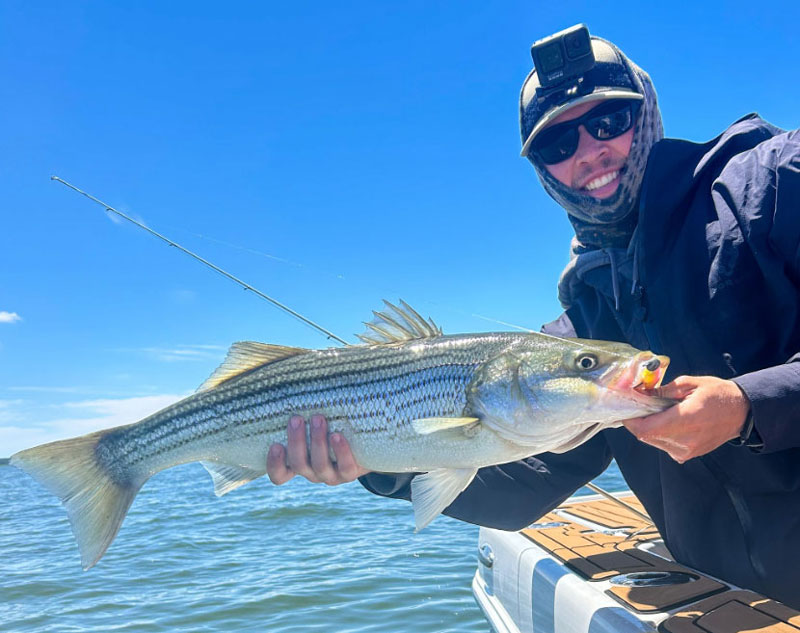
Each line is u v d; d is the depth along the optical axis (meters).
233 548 2.32
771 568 0.67
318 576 1.80
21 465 0.81
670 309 0.71
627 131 0.81
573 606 0.75
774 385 0.55
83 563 0.80
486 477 0.88
